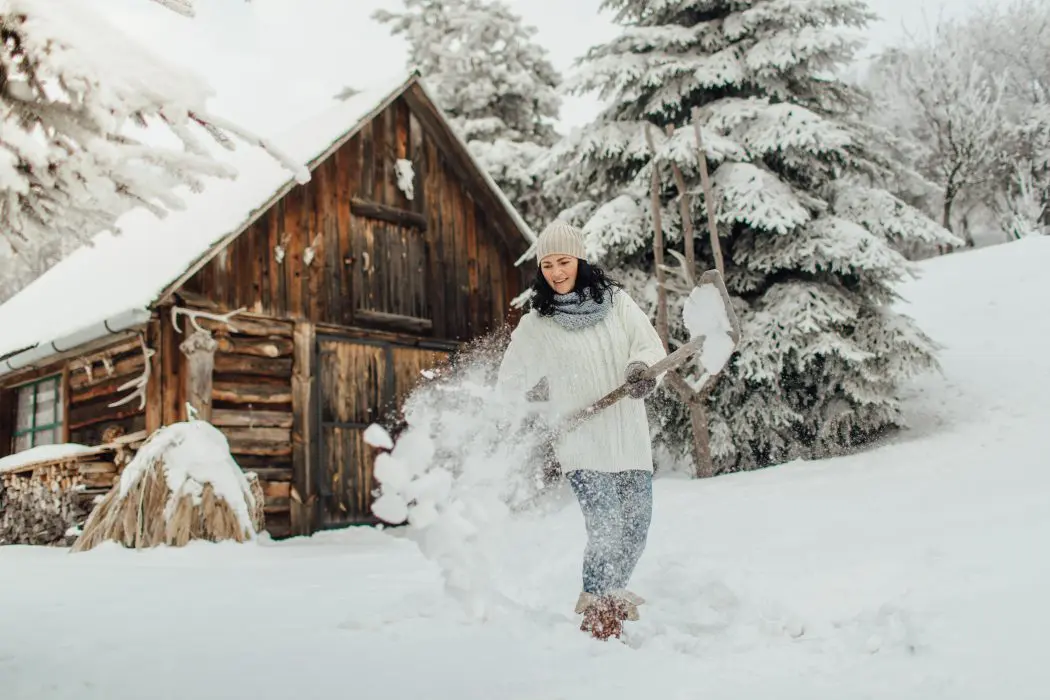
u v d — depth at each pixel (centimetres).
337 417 1000
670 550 388
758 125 1015
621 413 280
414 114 1152
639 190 1070
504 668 204
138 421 898
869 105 1123
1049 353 1048
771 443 942
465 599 258
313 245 1015
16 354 985
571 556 375
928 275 1647
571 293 293
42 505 880
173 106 212
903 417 912
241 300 940
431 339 1120
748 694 181
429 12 1977
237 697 179
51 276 1416
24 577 400
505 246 1241
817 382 949
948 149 2480
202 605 297
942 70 2505
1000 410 883
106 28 208
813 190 1053
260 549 598
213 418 896
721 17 1132
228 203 983
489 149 1777
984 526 329
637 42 1087
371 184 1091
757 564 322
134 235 1202
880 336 936
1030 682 170
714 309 285
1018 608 214
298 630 248
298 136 1131
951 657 193
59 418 1048
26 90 205
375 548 645
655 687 188
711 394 956
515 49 1936
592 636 243
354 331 1035
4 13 198
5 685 187
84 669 200
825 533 381
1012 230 2431
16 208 207
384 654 217
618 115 1141
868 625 231
